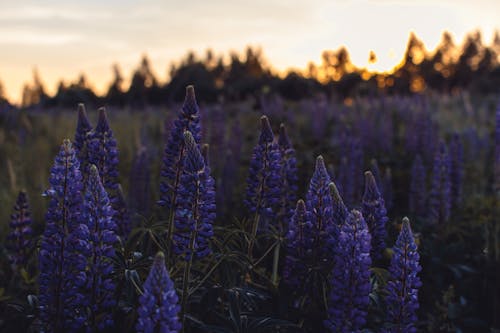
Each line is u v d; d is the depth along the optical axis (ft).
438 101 17.75
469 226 7.14
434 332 5.27
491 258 6.04
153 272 3.29
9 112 14.16
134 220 6.47
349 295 3.75
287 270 4.26
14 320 4.02
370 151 10.23
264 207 4.66
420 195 7.34
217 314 3.95
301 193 7.75
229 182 7.67
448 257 6.02
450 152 7.74
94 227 3.79
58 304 3.87
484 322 5.36
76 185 3.92
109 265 3.86
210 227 3.93
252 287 4.53
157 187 8.43
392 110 13.91
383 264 5.57
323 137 11.73
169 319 3.27
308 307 4.21
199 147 4.46
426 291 5.77
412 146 9.98
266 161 4.67
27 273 5.03
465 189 8.91
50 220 3.90
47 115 16.81
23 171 9.53
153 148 10.00
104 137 4.75
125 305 4.06
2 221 7.20
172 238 4.29
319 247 4.20
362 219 3.77
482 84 33.81
